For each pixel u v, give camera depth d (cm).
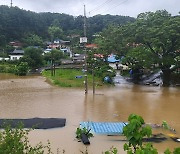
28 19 13288
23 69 6206
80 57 9275
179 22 4369
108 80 4766
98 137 1978
